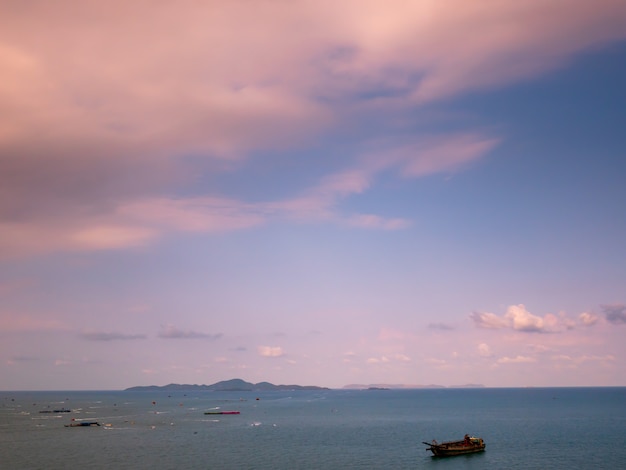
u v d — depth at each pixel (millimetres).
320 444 143750
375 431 180000
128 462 115312
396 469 108312
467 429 185625
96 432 173625
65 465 112312
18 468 109500
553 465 112500
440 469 108438
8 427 190500
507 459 119125
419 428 191250
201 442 147500
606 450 132000
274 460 117875
